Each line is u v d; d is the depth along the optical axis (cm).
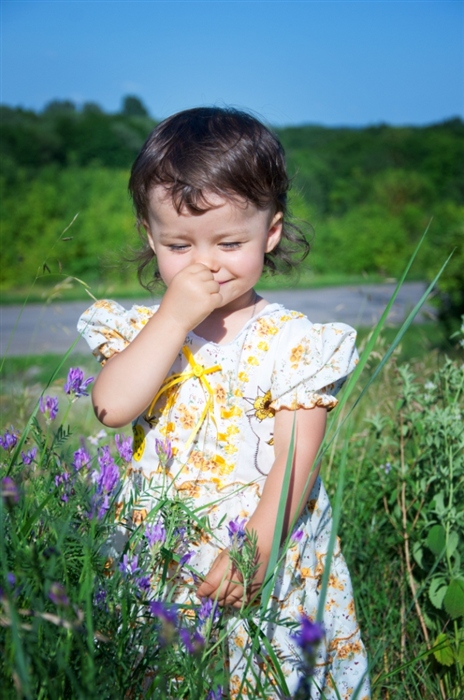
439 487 229
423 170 3712
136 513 173
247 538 134
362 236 2295
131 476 179
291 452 139
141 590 131
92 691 97
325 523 183
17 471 146
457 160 3716
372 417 268
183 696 136
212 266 170
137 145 3316
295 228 225
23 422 284
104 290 357
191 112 184
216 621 144
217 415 177
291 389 172
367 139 3953
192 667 126
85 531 133
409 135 4000
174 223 168
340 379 175
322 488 185
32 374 648
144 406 168
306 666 92
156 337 166
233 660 165
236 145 171
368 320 1138
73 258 1961
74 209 2066
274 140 184
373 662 133
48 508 136
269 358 178
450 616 198
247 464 174
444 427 218
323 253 2306
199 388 179
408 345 618
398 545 242
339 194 3047
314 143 4534
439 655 189
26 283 1953
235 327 185
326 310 1350
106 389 166
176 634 122
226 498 164
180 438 177
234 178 166
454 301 898
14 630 90
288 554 168
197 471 175
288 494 163
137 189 179
